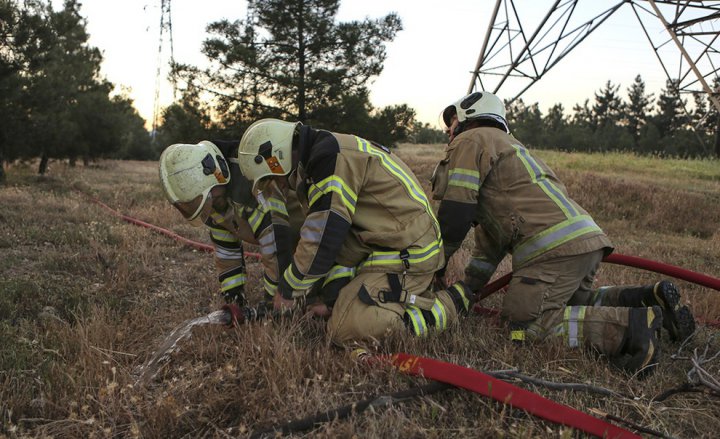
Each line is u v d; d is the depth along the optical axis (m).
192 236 6.51
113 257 4.99
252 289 4.15
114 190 12.59
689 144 56.97
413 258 3.00
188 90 15.95
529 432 2.23
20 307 3.66
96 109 25.55
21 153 16.36
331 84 16.05
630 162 20.83
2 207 7.71
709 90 12.52
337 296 3.22
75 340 3.06
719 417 2.54
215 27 15.88
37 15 14.36
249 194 3.26
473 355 3.08
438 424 2.40
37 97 15.17
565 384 2.61
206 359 2.99
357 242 3.14
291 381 2.56
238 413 2.49
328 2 15.86
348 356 2.87
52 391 2.61
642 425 2.43
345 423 2.32
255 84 16.09
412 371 2.63
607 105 89.31
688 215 9.97
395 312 2.97
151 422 2.40
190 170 3.04
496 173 3.25
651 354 2.81
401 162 3.20
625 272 5.23
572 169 18.00
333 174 2.83
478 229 3.73
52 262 4.69
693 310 4.04
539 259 3.12
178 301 3.97
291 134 2.96
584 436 2.30
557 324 3.10
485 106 3.50
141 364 3.01
